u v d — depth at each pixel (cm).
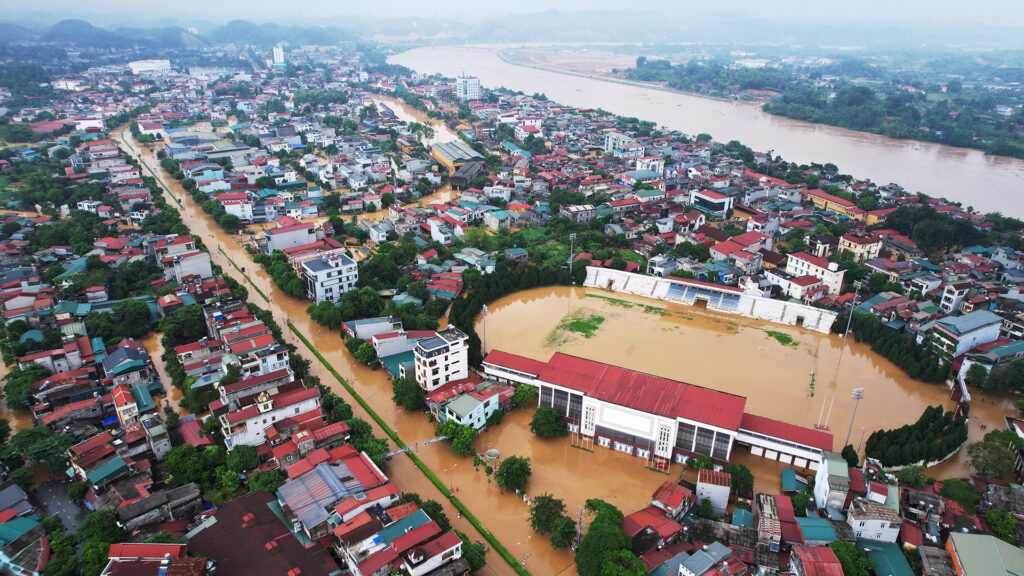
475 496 11056
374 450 11462
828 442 11669
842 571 8600
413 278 19438
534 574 9362
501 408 13350
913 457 11594
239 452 11175
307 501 9894
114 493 10206
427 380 13488
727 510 10675
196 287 17312
